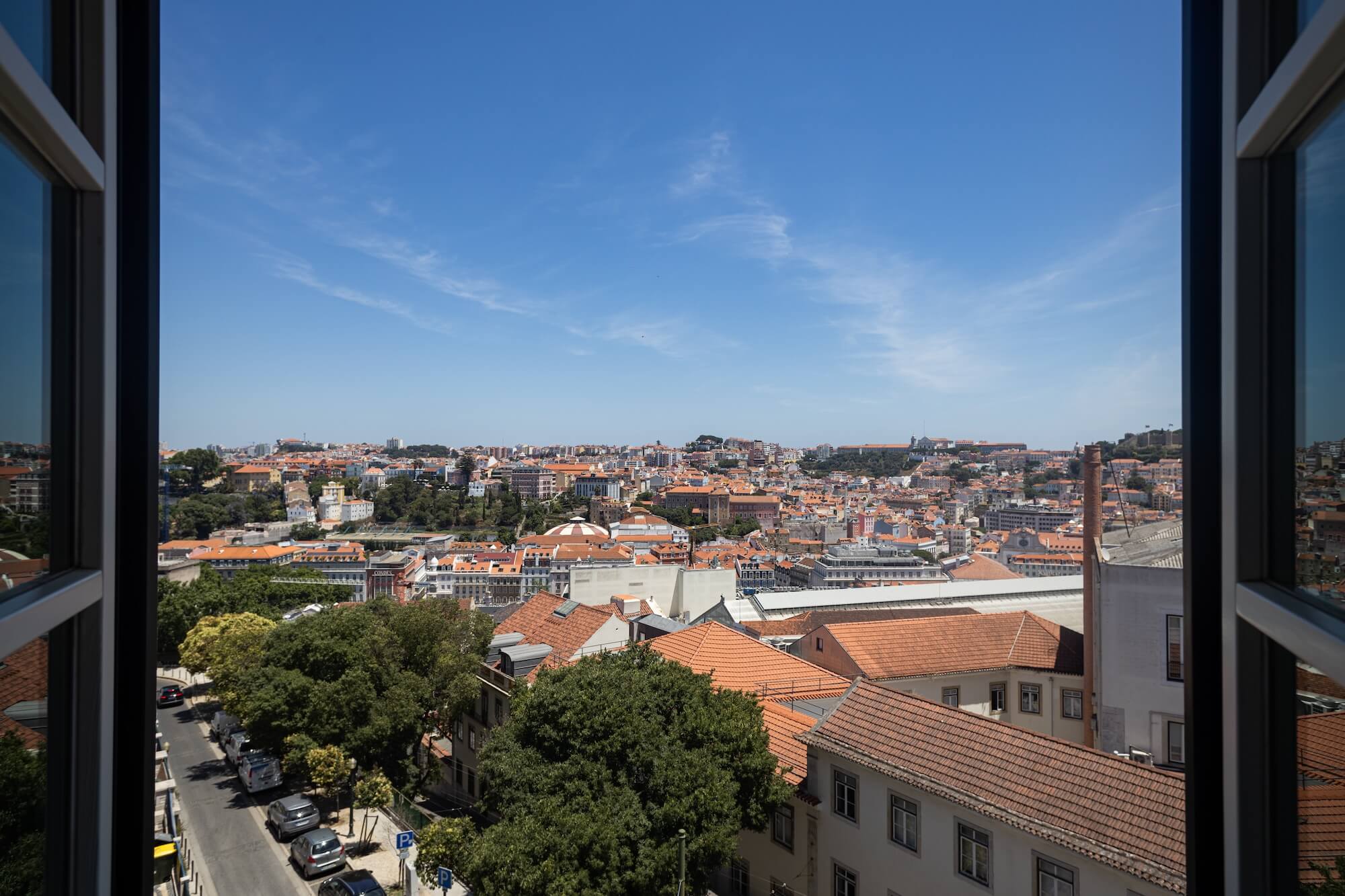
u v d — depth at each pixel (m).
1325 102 2.97
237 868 27.66
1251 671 3.57
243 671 38.31
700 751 18.19
